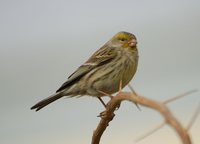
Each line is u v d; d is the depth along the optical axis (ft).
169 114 10.61
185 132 10.09
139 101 12.03
